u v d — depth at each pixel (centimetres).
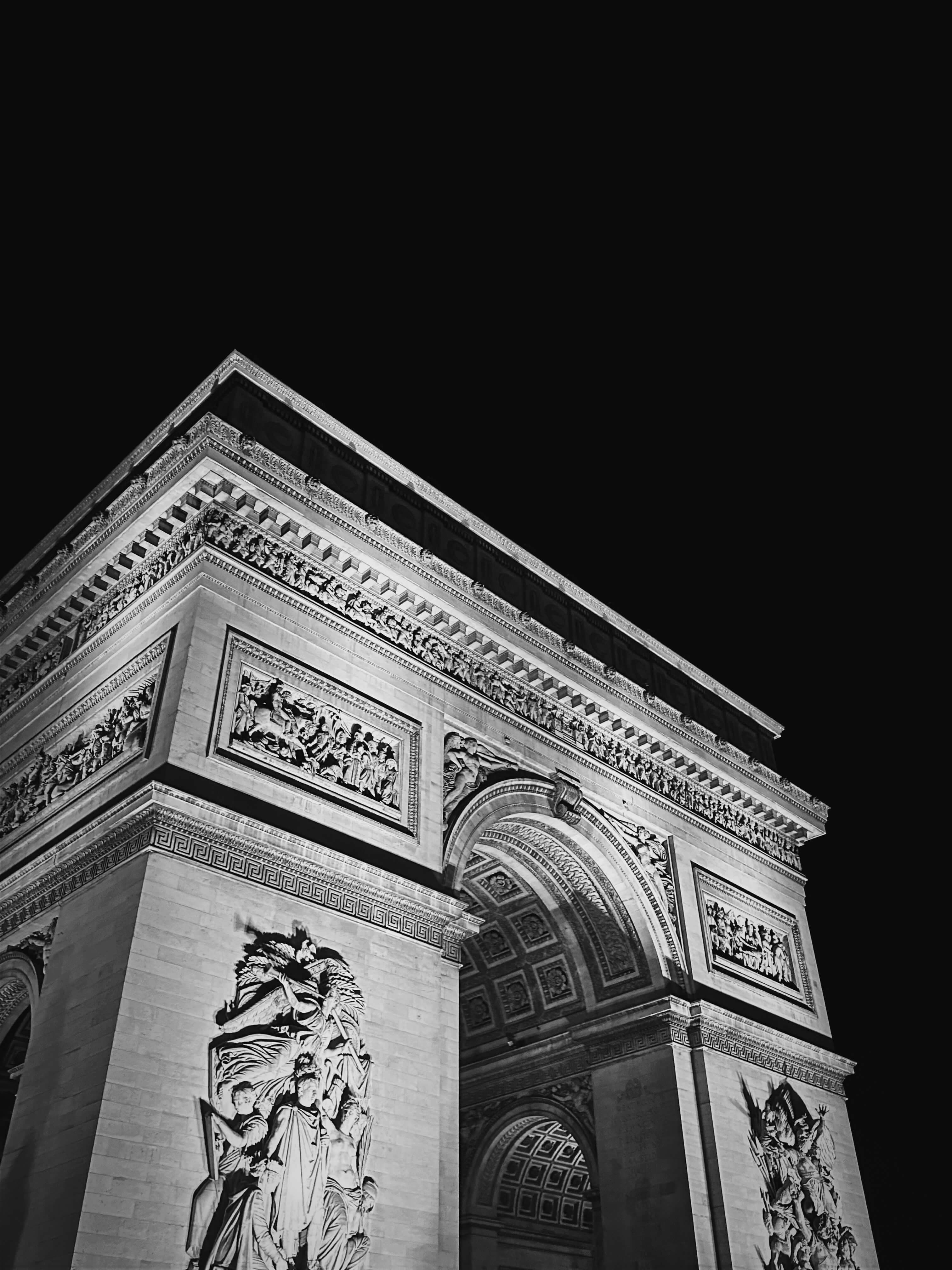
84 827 4009
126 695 4431
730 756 6738
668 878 5997
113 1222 3064
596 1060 5759
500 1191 6500
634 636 6656
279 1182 3453
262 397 4919
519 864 5956
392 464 5444
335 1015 3866
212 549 4350
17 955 4075
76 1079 3362
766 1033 5878
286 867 4003
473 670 5388
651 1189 5203
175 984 3503
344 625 4756
